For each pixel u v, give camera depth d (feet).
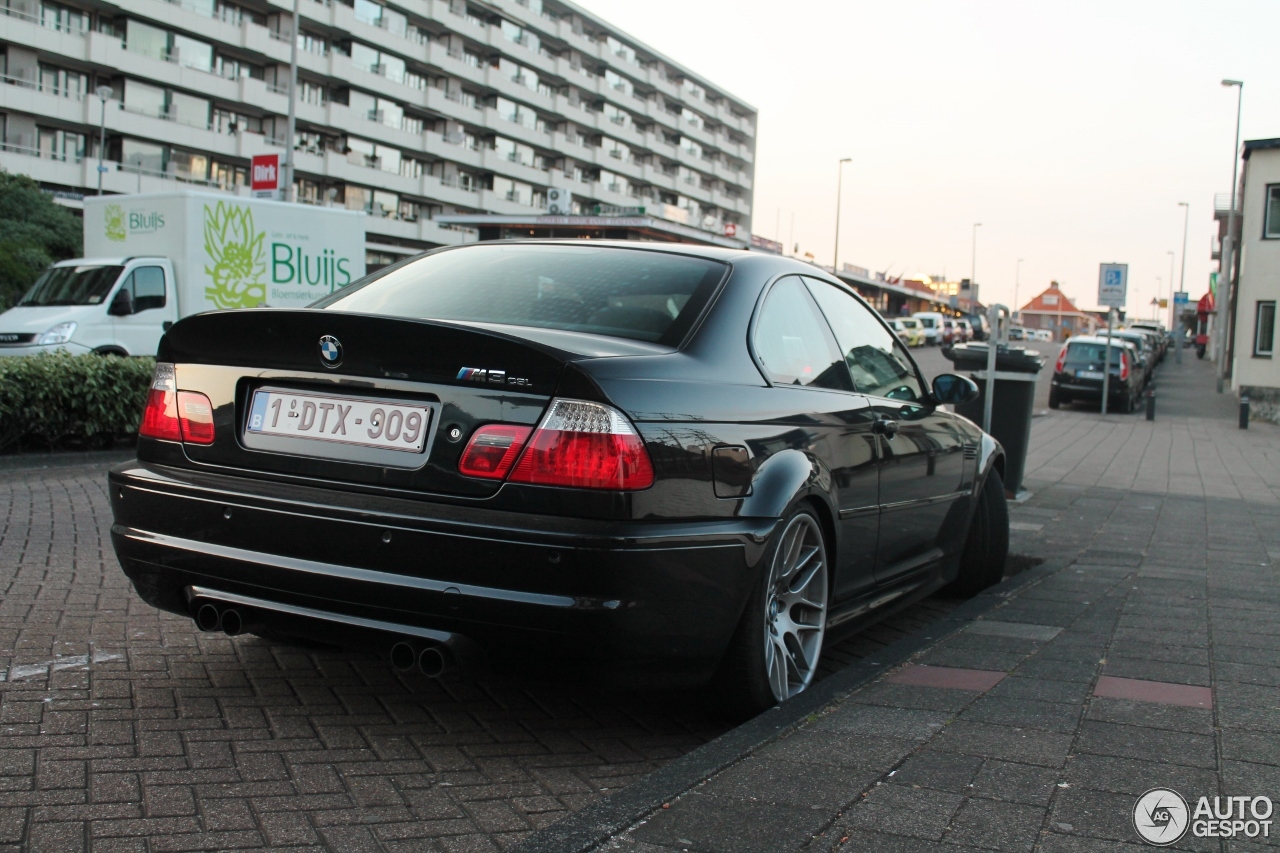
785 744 9.89
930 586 17.04
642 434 9.61
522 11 281.74
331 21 217.36
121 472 11.34
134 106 182.60
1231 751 9.86
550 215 225.56
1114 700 11.37
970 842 7.86
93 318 49.67
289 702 11.81
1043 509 30.60
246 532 10.37
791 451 11.58
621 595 9.34
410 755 10.40
